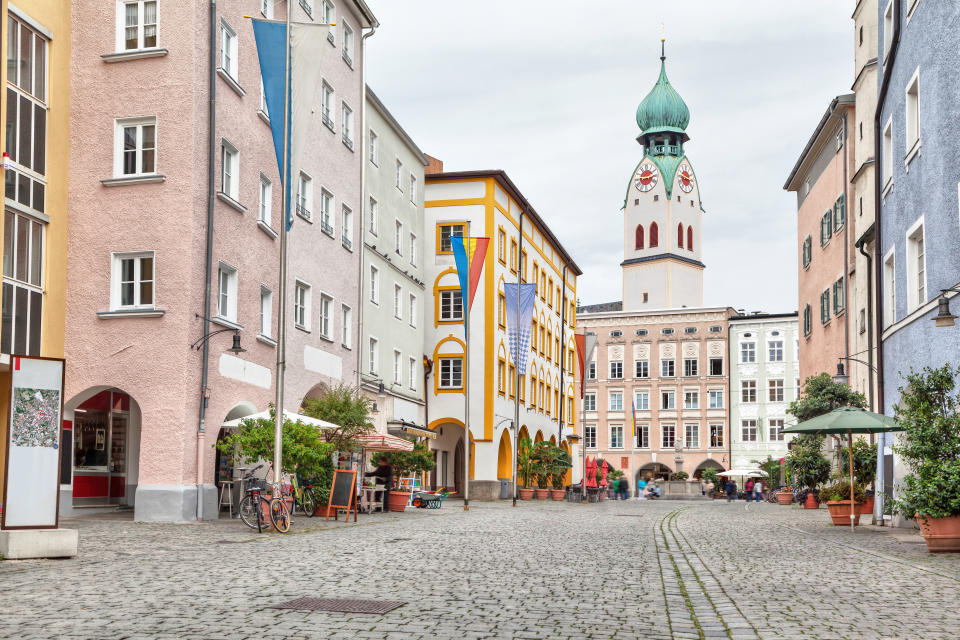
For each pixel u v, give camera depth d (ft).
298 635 24.72
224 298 82.99
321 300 105.60
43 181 74.95
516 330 132.67
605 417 311.27
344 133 113.80
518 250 179.11
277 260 92.53
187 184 76.43
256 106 88.43
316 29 70.33
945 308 58.80
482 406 159.22
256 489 63.26
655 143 374.02
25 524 42.29
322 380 104.22
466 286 111.65
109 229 77.15
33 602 29.55
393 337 138.21
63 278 76.89
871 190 125.59
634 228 367.66
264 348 89.30
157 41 77.92
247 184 86.38
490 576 39.09
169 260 76.07
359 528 68.08
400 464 112.98
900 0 77.71
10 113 70.95
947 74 65.10
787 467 137.90
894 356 79.41
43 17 75.31
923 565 45.06
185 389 74.54
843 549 55.42
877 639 25.52
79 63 78.74
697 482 249.75
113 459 85.10
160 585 33.81
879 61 85.81
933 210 67.62
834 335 149.79
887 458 81.10
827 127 151.02
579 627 26.94
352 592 33.06
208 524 69.26
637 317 310.86
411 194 150.30
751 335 298.15
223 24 82.02
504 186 168.96
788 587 36.65
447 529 69.82
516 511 110.42
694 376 303.07
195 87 77.25
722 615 29.37
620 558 48.78
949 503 50.70
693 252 369.09
